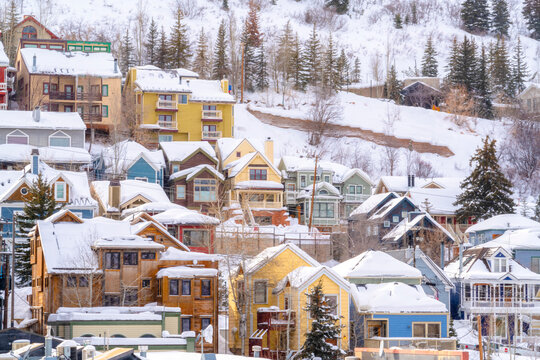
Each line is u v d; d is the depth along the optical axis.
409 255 179.25
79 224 150.75
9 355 59.78
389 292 153.00
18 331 87.25
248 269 155.38
